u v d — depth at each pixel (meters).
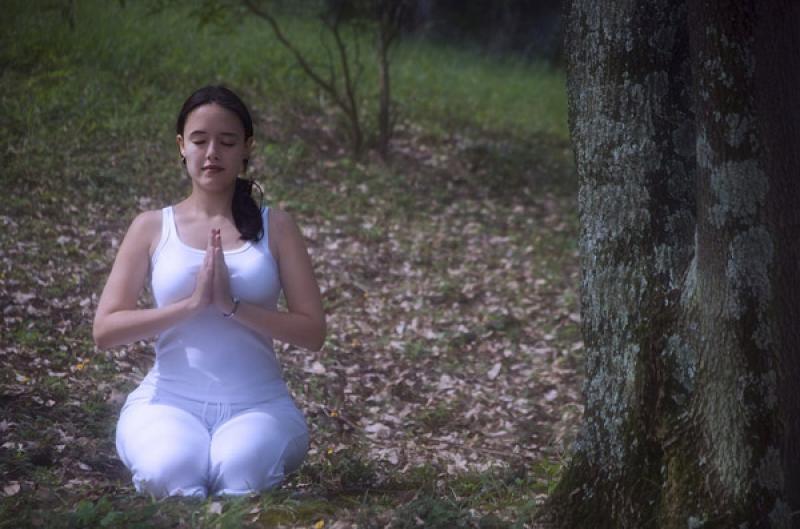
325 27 14.97
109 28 12.35
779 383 3.25
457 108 13.73
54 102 10.05
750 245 3.18
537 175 11.95
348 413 5.85
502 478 4.55
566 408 6.12
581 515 3.66
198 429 3.96
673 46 3.47
